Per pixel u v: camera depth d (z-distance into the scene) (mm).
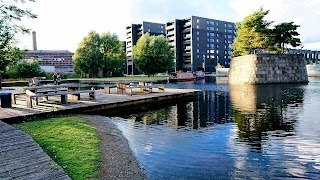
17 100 17875
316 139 9938
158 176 6703
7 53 16125
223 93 28469
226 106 18875
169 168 7234
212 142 9766
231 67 51406
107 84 44594
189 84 46094
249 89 32844
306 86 35625
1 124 9883
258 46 46844
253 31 45906
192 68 107000
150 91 23516
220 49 115438
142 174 6730
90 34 68875
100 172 6453
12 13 15352
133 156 8062
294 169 7145
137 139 10141
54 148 7766
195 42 107500
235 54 51844
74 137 9219
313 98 22453
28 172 5516
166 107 18641
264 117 14484
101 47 70688
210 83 48188
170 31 113875
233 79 49844
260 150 8766
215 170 7129
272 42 47094
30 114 12281
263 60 43750
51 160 6227
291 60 45812
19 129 9758
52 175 5398
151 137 10477
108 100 17734
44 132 9664
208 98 23969
